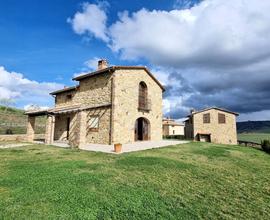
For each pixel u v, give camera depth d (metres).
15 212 3.63
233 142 28.36
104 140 15.79
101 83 16.97
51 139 15.88
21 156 9.62
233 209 4.29
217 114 29.73
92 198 4.38
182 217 3.76
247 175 7.36
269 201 4.86
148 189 5.16
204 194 5.10
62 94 21.16
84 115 14.98
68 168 6.96
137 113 17.78
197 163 8.77
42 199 4.23
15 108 36.50
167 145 15.36
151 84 19.89
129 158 9.08
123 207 4.04
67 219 3.45
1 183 5.21
